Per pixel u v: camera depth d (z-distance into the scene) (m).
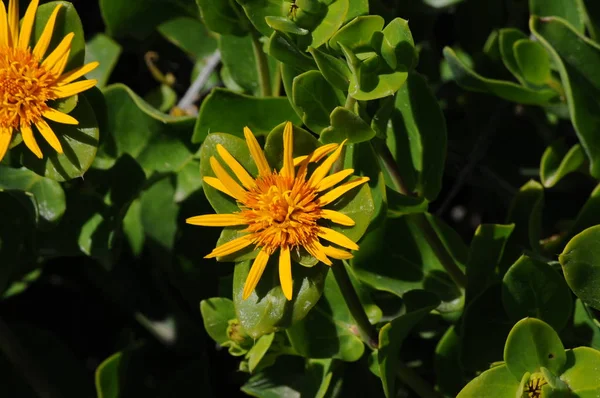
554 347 0.74
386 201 0.74
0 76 0.73
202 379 0.86
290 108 0.80
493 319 0.78
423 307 0.78
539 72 0.83
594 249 0.74
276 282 0.73
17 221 0.80
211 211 0.85
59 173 0.75
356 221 0.72
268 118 0.80
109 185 0.82
